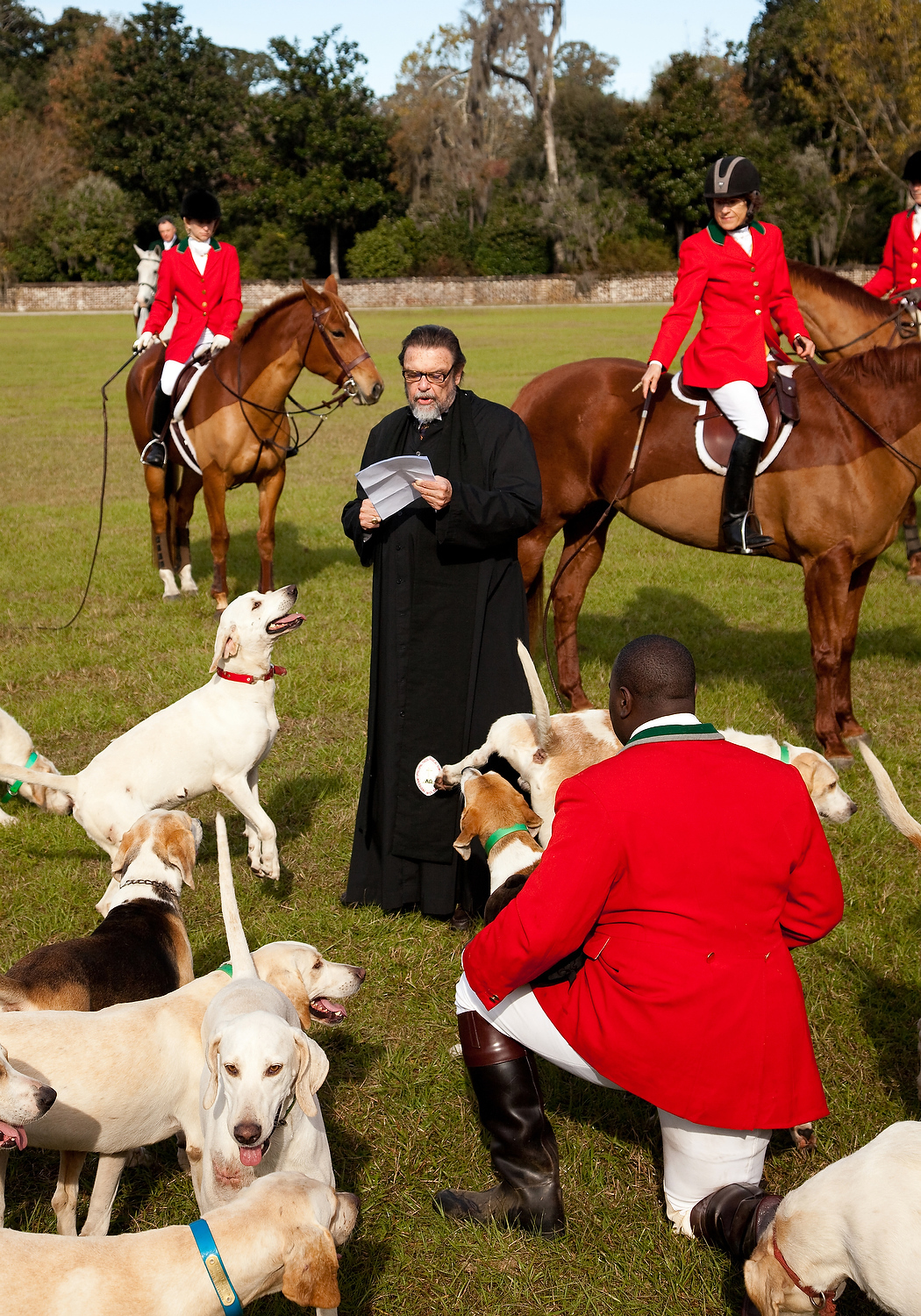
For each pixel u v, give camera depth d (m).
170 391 9.05
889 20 50.09
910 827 3.30
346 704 7.21
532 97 63.16
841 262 54.72
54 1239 2.39
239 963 3.23
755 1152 2.89
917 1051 3.94
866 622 8.77
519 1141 3.12
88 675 7.70
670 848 2.72
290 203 56.66
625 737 3.03
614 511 6.97
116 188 58.62
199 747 4.93
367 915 4.79
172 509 9.61
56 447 17.34
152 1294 2.32
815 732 6.47
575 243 58.06
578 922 2.73
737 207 6.11
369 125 57.44
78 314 52.56
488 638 4.48
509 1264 3.08
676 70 56.75
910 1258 2.30
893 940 4.60
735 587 9.72
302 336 8.71
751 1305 2.70
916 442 6.10
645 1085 2.80
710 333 6.30
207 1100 2.78
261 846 5.02
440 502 4.11
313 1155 2.90
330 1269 2.40
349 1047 4.03
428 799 4.50
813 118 57.81
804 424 6.26
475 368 25.94
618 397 6.72
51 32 85.69
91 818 4.84
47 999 3.40
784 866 2.77
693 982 2.73
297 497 13.70
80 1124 2.98
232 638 4.93
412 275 57.06
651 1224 3.20
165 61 58.97
